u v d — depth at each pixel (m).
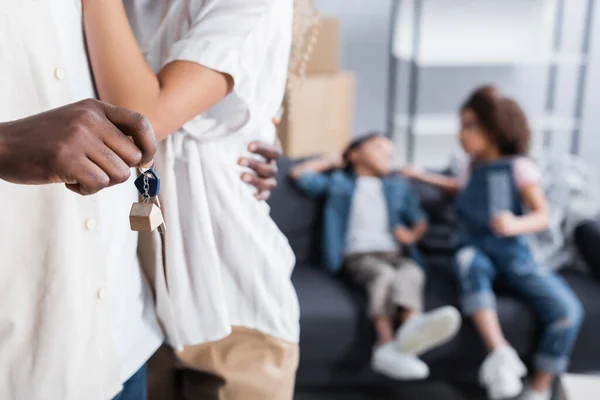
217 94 0.79
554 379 2.57
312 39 1.13
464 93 4.39
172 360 1.08
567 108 4.47
